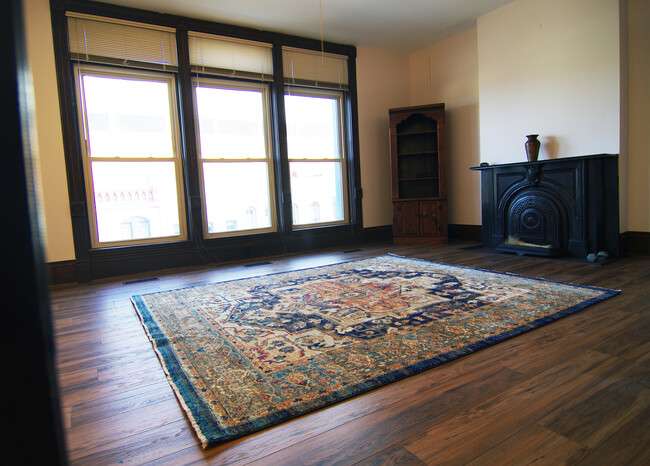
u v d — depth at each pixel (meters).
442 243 5.89
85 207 4.45
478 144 5.77
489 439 1.33
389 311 2.68
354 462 1.25
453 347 2.05
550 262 4.11
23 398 0.25
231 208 5.36
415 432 1.39
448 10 5.06
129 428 1.50
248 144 5.46
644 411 1.45
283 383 1.76
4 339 0.24
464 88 5.88
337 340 2.22
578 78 4.33
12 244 0.23
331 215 6.23
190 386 1.78
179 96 4.91
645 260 3.97
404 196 6.34
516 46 4.86
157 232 4.89
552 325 2.33
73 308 3.26
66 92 4.22
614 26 4.02
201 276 4.37
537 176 4.51
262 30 5.34
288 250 5.72
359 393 1.66
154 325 2.65
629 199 4.27
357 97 6.23
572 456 1.23
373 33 5.71
